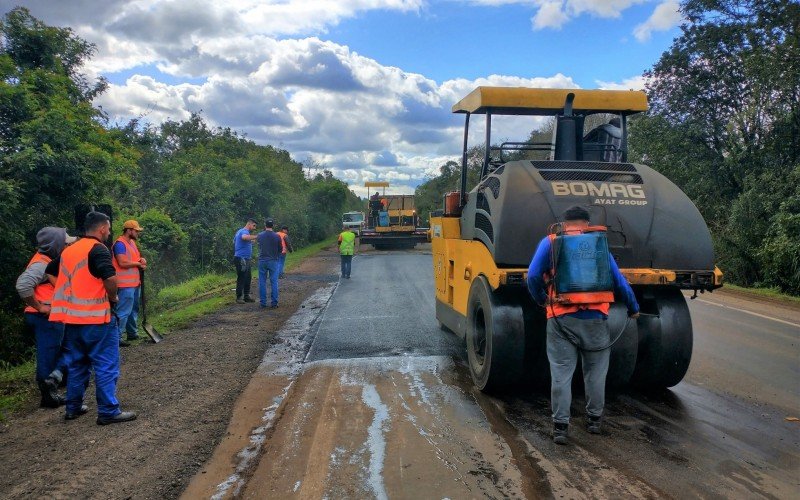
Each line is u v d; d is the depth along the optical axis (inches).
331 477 154.0
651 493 143.8
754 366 268.8
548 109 265.0
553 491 144.9
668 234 212.5
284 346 312.7
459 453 168.7
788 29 629.9
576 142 269.0
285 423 195.3
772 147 672.4
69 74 494.6
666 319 215.3
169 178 823.1
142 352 303.0
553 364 178.1
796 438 180.7
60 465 162.9
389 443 176.4
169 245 666.2
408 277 644.1
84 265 193.3
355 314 406.9
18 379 258.5
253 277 722.2
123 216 524.1
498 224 208.5
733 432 185.6
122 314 309.1
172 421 198.1
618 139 275.1
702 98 759.1
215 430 189.6
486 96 251.6
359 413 203.9
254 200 1123.9
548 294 180.5
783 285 579.5
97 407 207.5
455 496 142.6
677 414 202.4
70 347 197.0
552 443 175.9
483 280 224.8
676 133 762.2
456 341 314.7
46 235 219.1
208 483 152.1
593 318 174.9
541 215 208.7
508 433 184.4
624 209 213.5
